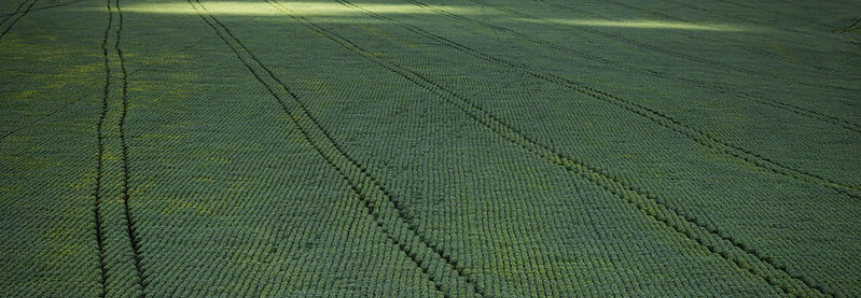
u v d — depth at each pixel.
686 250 127.75
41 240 126.38
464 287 121.38
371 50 198.00
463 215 132.88
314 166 143.50
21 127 152.00
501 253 126.44
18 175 138.50
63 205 132.50
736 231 131.00
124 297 118.88
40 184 136.75
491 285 121.69
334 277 122.12
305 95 168.62
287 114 160.50
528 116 162.38
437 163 145.00
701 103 170.50
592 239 129.00
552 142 152.62
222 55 190.62
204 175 140.25
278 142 150.25
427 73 182.75
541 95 172.38
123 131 152.12
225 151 146.88
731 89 179.12
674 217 133.50
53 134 150.25
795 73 192.38
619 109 166.50
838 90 181.25
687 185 140.88
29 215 130.38
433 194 137.00
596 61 195.75
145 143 148.62
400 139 152.25
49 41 197.62
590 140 153.75
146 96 166.00
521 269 124.06
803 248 128.25
